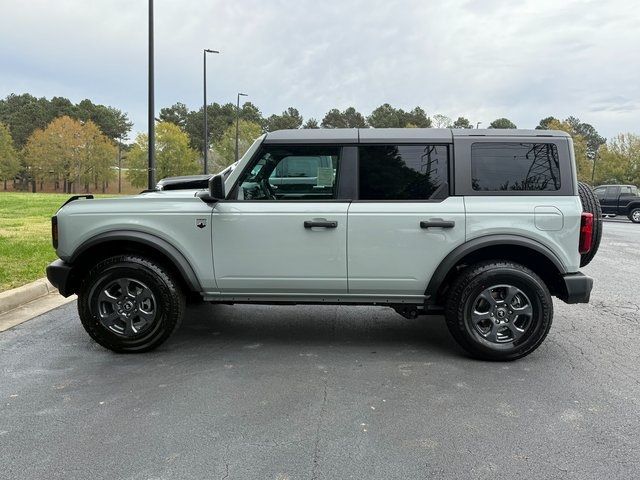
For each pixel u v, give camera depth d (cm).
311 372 402
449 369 411
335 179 428
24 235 1044
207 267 432
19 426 310
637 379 390
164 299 430
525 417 325
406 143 425
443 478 257
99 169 7812
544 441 295
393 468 266
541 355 446
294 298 439
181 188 855
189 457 275
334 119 10156
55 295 645
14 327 514
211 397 353
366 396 356
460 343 428
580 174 6400
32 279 659
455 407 339
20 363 416
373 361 428
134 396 354
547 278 444
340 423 315
